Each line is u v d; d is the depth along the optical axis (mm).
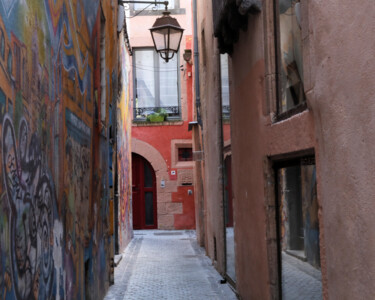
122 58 14281
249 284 6879
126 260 12125
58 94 4379
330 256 3807
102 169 7824
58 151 4375
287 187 5352
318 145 4039
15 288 3047
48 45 3982
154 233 18875
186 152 20234
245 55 6797
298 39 4828
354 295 3359
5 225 2848
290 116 5078
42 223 3762
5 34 2846
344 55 3402
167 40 11938
